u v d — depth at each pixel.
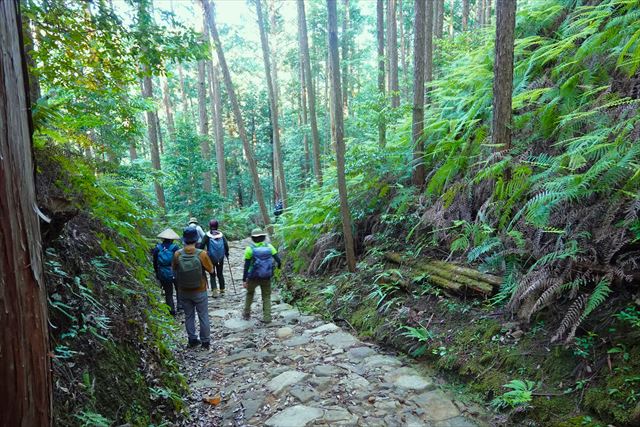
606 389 2.60
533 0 6.73
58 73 3.36
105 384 2.38
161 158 15.70
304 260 8.06
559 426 2.58
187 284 4.65
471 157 5.10
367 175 7.04
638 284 2.97
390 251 5.78
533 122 4.62
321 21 21.20
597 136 3.42
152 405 2.73
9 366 1.01
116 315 2.94
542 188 3.79
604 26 4.78
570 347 2.98
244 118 28.78
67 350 2.23
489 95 5.48
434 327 4.07
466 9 9.99
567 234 3.42
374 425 2.85
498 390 3.06
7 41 1.05
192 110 29.30
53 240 2.53
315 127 11.25
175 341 4.77
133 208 4.12
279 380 3.62
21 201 1.07
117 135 6.82
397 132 7.55
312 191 10.28
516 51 5.59
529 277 3.53
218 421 3.09
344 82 19.09
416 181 6.20
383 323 4.54
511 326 3.50
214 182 23.56
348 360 3.97
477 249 4.26
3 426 1.01
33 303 1.10
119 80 3.76
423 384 3.39
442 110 6.73
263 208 11.55
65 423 1.90
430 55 7.68
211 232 7.36
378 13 9.35
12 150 1.04
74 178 3.13
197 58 3.71
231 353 4.49
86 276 2.81
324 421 2.91
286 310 6.07
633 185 3.09
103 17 3.08
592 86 4.07
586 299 3.02
